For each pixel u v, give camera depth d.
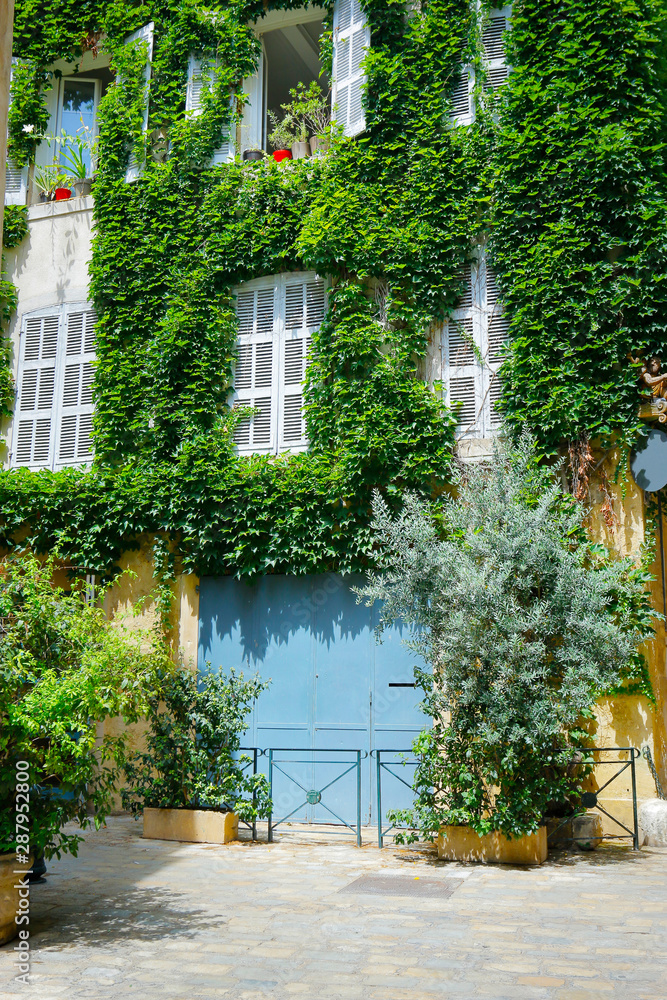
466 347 10.63
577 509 8.33
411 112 11.14
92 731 6.04
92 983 4.70
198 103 12.58
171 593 11.16
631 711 9.17
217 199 11.95
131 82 12.82
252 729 10.74
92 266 12.55
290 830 9.83
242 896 6.66
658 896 6.55
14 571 6.69
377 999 4.41
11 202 13.45
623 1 9.95
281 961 5.05
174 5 12.84
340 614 10.62
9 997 4.48
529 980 4.69
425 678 8.18
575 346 9.77
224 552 11.09
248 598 11.06
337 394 10.82
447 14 11.14
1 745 5.53
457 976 4.76
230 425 11.53
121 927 5.80
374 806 10.12
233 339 11.86
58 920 5.99
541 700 7.57
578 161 9.93
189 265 12.08
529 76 10.46
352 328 10.86
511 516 8.01
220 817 9.05
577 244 9.80
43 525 11.98
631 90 9.93
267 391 11.62
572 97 10.11
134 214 12.45
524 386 9.95
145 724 11.01
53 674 5.90
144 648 11.09
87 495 11.73
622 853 8.33
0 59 5.15
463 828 8.05
